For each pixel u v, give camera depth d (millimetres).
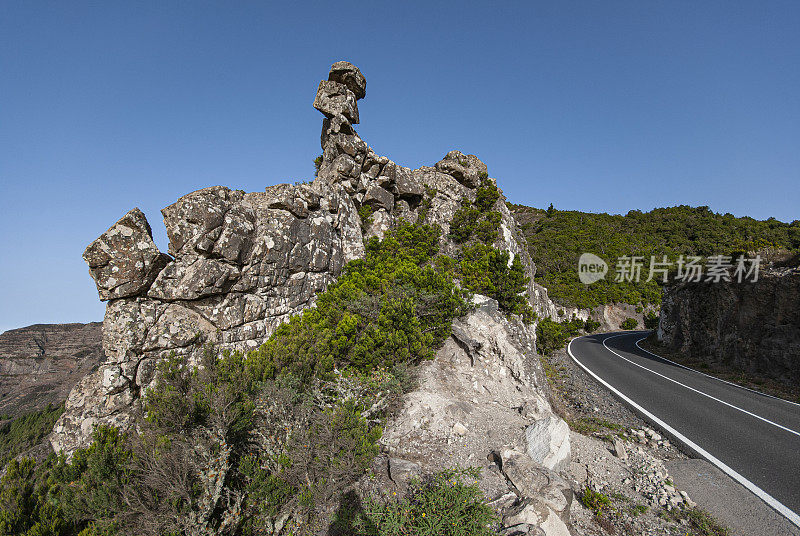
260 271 11500
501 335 12859
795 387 14703
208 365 6816
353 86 19891
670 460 8016
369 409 7023
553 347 24469
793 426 10094
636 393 14070
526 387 11086
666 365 20641
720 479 6980
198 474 4996
